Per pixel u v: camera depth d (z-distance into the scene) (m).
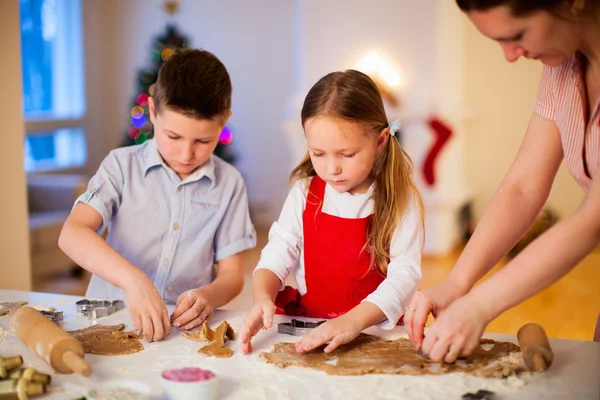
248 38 6.23
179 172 1.68
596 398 1.01
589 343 1.24
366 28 4.88
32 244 4.20
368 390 1.04
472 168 5.68
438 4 4.75
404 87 4.89
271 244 1.52
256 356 1.19
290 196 1.55
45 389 1.04
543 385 1.06
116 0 6.46
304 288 1.54
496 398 1.01
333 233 1.50
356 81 1.36
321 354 1.19
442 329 1.07
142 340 1.28
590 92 1.16
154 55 5.23
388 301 1.31
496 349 1.20
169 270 1.69
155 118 1.52
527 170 1.28
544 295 3.89
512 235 1.26
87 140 6.34
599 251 5.00
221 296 1.52
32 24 5.72
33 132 5.62
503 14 0.95
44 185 4.79
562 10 0.95
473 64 5.57
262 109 6.30
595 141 1.16
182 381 0.99
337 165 1.34
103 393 1.04
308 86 5.00
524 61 5.48
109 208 1.64
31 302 1.52
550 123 1.26
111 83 6.55
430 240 4.94
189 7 6.33
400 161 1.46
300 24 4.98
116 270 1.38
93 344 1.24
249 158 6.39
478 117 5.61
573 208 5.52
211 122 1.48
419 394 1.03
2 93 2.38
